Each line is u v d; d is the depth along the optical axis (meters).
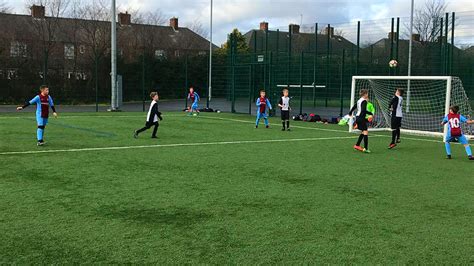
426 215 6.25
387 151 12.39
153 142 13.15
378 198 7.14
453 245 5.09
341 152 11.95
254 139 14.32
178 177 8.41
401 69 26.66
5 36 34.50
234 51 28.48
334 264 4.52
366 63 28.03
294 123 20.73
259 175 8.73
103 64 32.34
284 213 6.22
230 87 29.55
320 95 28.83
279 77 28.17
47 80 30.77
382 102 19.56
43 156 10.40
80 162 9.74
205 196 7.07
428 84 22.39
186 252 4.77
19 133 14.59
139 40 46.19
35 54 33.75
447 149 11.38
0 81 30.03
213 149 11.99
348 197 7.16
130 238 5.15
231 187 7.70
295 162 10.27
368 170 9.48
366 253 4.82
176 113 25.61
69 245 4.91
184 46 51.22
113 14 26.03
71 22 41.91
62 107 29.38
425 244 5.11
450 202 6.98
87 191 7.23
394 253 4.83
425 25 33.66
